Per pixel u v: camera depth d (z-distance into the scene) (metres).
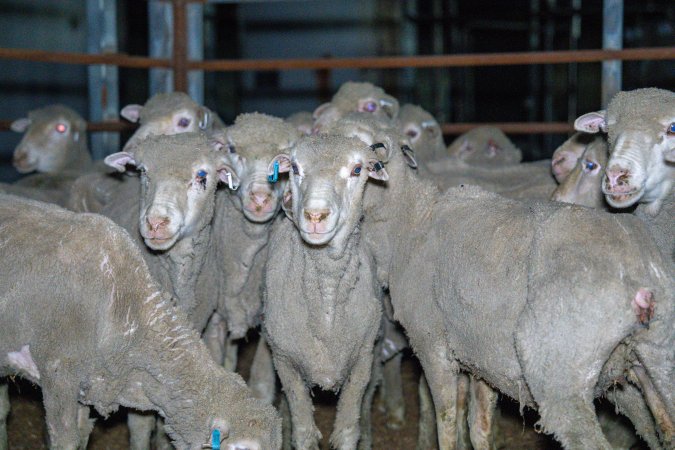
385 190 3.00
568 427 2.42
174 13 4.61
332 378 2.83
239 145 3.13
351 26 8.65
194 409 2.66
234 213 3.22
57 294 2.63
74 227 2.68
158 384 2.71
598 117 3.09
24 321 2.64
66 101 7.15
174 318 2.71
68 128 4.38
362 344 2.88
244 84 8.59
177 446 2.72
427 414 3.24
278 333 2.85
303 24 8.62
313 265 2.75
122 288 2.67
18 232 2.67
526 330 2.49
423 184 3.01
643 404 2.73
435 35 8.97
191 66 4.62
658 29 8.16
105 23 4.71
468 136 4.44
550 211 2.60
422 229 2.95
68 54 4.34
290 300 2.82
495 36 9.05
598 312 2.42
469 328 2.69
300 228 2.63
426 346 2.88
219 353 3.34
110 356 2.67
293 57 8.66
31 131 4.34
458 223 2.83
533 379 2.48
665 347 2.48
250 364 3.91
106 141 4.79
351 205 2.71
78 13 7.20
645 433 2.74
